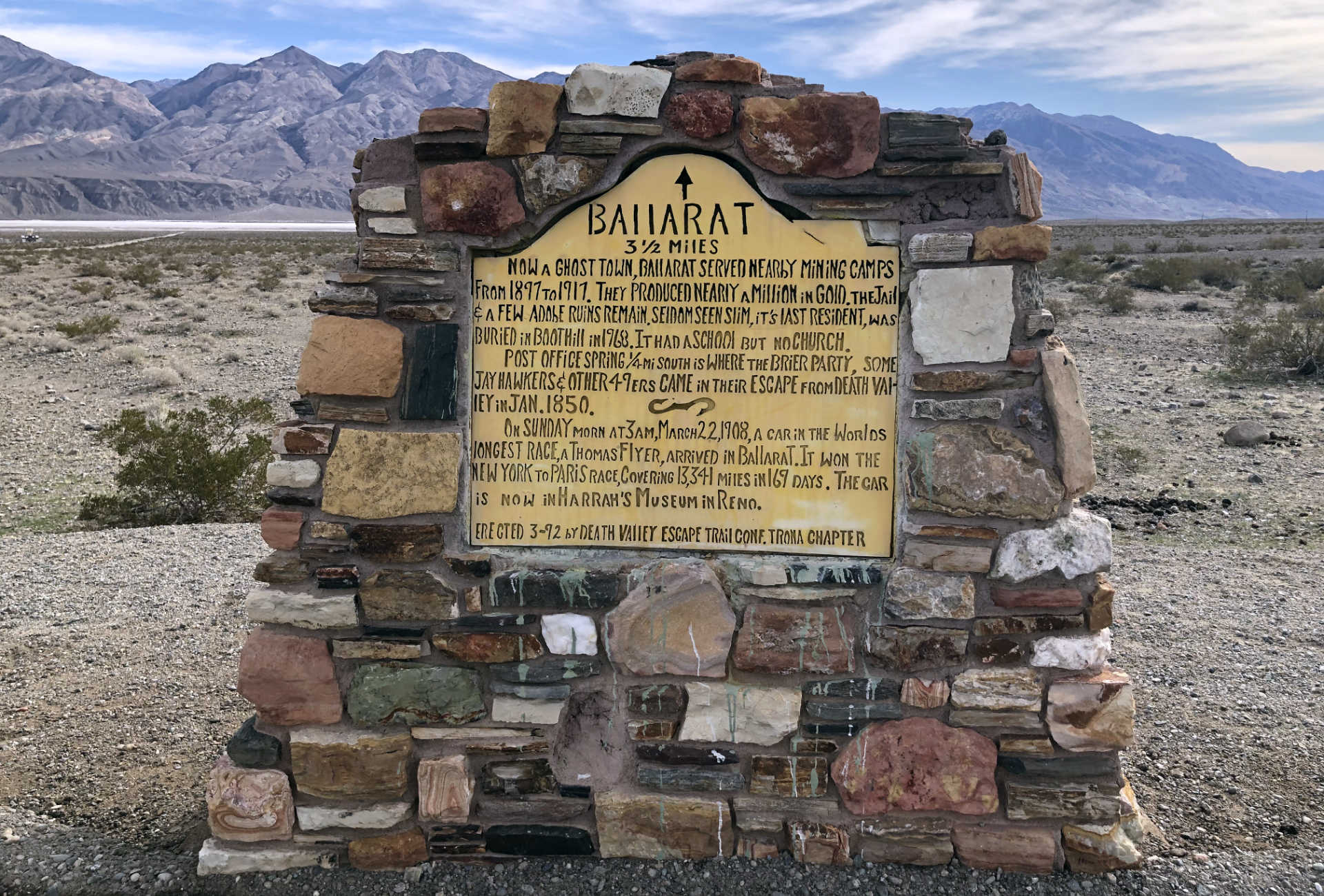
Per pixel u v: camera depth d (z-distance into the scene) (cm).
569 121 327
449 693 345
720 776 348
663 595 339
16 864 352
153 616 610
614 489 345
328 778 347
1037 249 323
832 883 340
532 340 340
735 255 335
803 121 324
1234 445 1056
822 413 340
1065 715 337
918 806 345
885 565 340
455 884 344
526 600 341
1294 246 4297
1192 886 338
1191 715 476
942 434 332
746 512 344
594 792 351
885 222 331
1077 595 333
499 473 345
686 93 325
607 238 336
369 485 338
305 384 336
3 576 686
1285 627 584
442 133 329
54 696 498
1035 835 344
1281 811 391
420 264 334
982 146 330
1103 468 981
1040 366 330
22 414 1313
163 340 1917
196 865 356
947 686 339
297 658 343
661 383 341
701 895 337
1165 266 2761
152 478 901
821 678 342
